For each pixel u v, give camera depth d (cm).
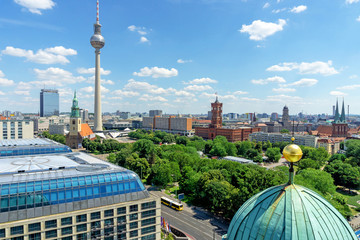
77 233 5869
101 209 6147
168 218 9438
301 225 2578
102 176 6669
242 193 8438
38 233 5475
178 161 14862
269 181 8638
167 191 12594
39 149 11038
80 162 8288
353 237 2753
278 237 2592
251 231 2842
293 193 2838
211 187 9744
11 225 5191
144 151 17588
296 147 2892
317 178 10344
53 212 5769
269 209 2823
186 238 7856
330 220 2717
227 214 9031
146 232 6806
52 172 6688
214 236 7594
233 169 12238
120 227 6425
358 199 11762
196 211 10131
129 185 6869
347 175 13012
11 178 6031
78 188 6234
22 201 5591
